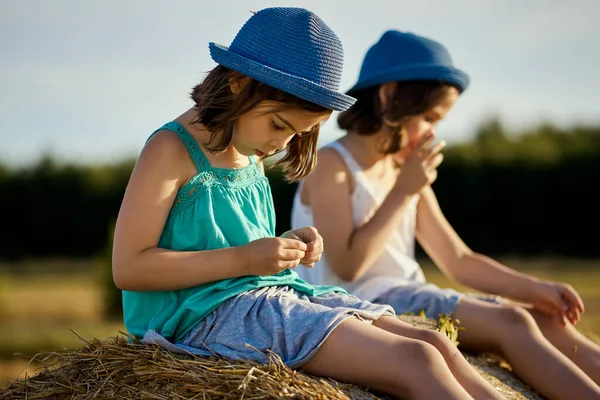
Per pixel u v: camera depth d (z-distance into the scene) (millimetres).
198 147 2592
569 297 3291
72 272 22953
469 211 19953
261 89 2432
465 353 3145
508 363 3025
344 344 2346
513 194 19922
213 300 2480
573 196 19891
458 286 12875
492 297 3428
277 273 2594
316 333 2367
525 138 20797
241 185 2697
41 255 24594
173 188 2525
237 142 2584
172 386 2303
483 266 3709
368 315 2506
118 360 2436
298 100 2412
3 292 15555
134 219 2463
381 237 3389
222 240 2580
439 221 3842
